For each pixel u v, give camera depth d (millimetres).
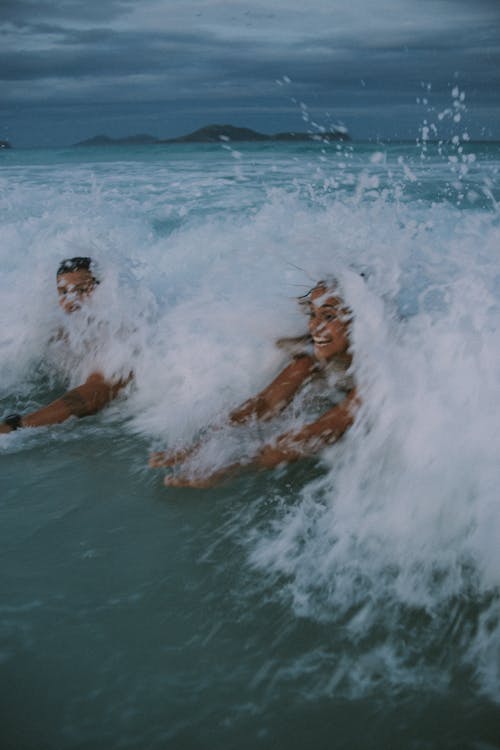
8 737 1438
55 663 1644
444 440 2285
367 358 2676
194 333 3539
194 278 4453
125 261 3941
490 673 1600
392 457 2416
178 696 1544
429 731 1442
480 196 8930
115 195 9672
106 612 1829
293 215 6402
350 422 2617
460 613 1803
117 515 2336
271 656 1665
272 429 2805
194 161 18297
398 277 3021
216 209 8180
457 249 3400
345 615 1808
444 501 2148
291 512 2318
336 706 1512
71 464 2734
